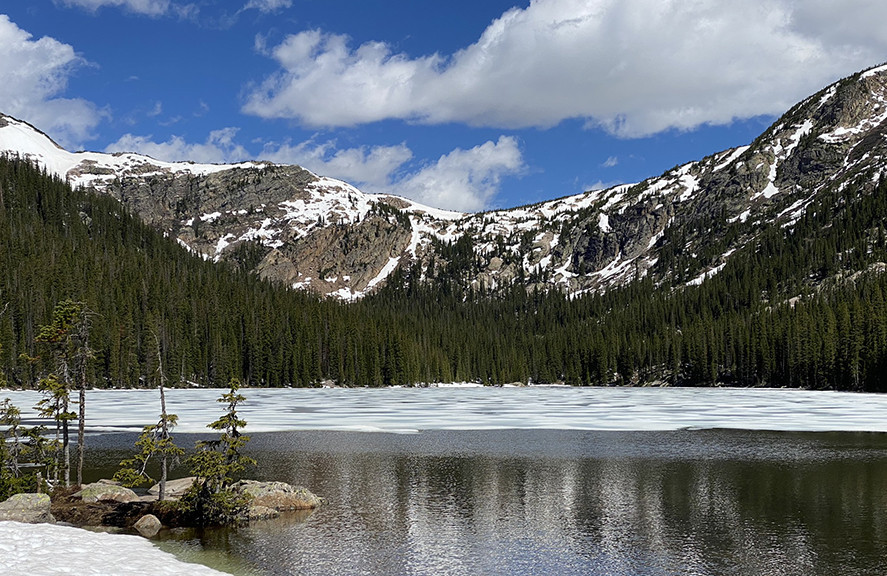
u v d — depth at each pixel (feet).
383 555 72.95
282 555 72.79
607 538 79.15
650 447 147.43
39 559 61.93
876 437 163.12
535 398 336.49
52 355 102.94
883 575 66.54
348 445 150.82
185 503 85.30
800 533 80.53
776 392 367.04
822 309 422.00
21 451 104.88
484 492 102.99
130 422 192.85
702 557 72.28
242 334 473.26
